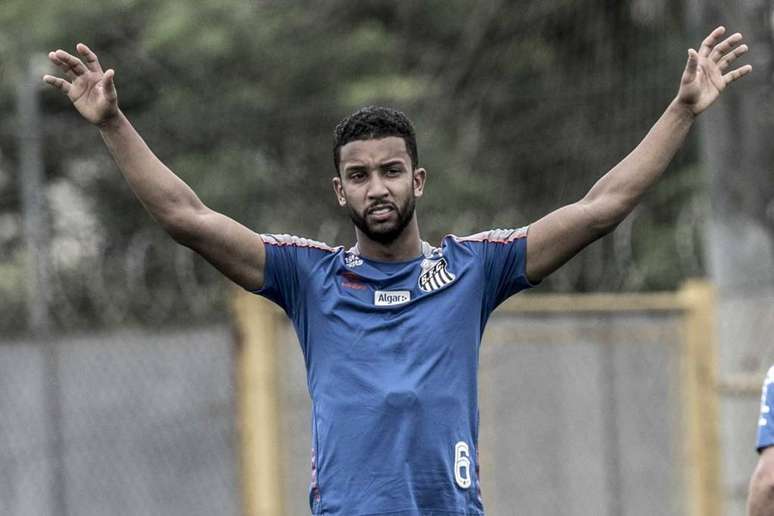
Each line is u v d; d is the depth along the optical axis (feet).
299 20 183.52
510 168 166.81
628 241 141.28
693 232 160.45
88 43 174.29
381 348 56.24
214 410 111.24
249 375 106.01
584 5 176.96
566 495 115.65
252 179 141.59
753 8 110.22
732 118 111.55
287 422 107.14
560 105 167.22
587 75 174.29
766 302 109.91
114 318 115.24
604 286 140.77
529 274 58.75
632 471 116.88
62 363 110.32
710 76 59.41
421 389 55.67
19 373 110.11
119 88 172.45
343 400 56.03
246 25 175.63
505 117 170.71
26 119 109.91
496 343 114.52
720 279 112.78
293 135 141.38
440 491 55.42
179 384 111.96
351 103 164.86
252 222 142.00
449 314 56.85
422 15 189.57
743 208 111.45
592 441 116.57
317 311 57.41
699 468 113.70
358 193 56.29
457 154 167.02
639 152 59.06
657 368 116.98
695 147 165.78
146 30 175.73
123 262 117.29
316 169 140.87
